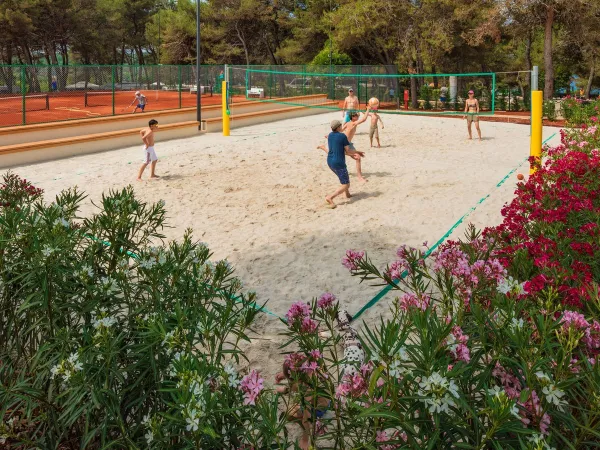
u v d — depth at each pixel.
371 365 2.48
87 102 26.55
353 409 2.43
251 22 57.59
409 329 2.61
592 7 31.39
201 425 2.26
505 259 3.84
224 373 2.51
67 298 3.50
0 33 50.69
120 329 3.38
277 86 32.72
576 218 4.87
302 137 21.16
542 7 32.88
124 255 3.82
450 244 3.86
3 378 3.70
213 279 3.69
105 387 2.83
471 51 41.59
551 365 2.36
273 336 5.87
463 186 12.13
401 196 11.44
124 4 73.50
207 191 12.44
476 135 21.23
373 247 8.53
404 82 41.84
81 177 14.09
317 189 12.45
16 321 3.70
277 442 2.35
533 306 3.02
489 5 34.69
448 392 2.08
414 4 37.12
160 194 12.19
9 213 3.74
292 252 8.42
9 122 20.67
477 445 2.07
